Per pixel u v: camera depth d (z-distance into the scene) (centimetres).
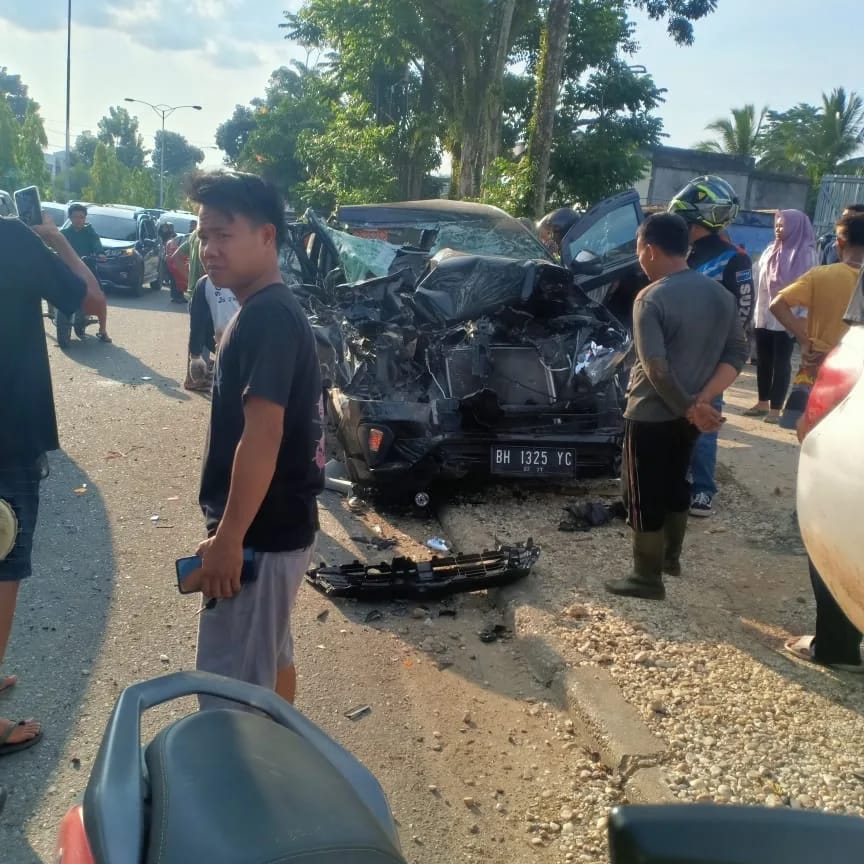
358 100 2628
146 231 1955
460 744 329
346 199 2495
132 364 1030
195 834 119
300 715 172
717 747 312
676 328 388
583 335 602
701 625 407
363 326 580
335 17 2145
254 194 237
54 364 1005
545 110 1540
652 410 399
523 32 2319
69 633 392
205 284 665
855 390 212
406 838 278
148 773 136
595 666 366
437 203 878
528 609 417
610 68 2389
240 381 236
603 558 488
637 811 122
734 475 648
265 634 253
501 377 584
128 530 518
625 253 688
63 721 327
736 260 545
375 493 566
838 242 466
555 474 549
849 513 188
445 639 408
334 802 129
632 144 2402
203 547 237
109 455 661
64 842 134
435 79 2353
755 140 4778
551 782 308
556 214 812
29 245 281
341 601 439
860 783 293
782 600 445
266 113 4188
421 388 574
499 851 274
